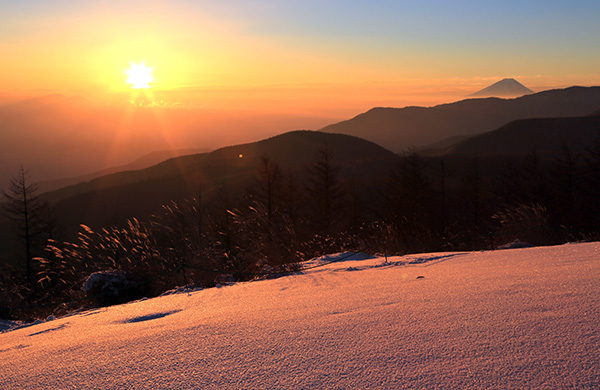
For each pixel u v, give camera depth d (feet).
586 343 6.58
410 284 13.51
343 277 17.99
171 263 32.83
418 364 6.34
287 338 8.09
